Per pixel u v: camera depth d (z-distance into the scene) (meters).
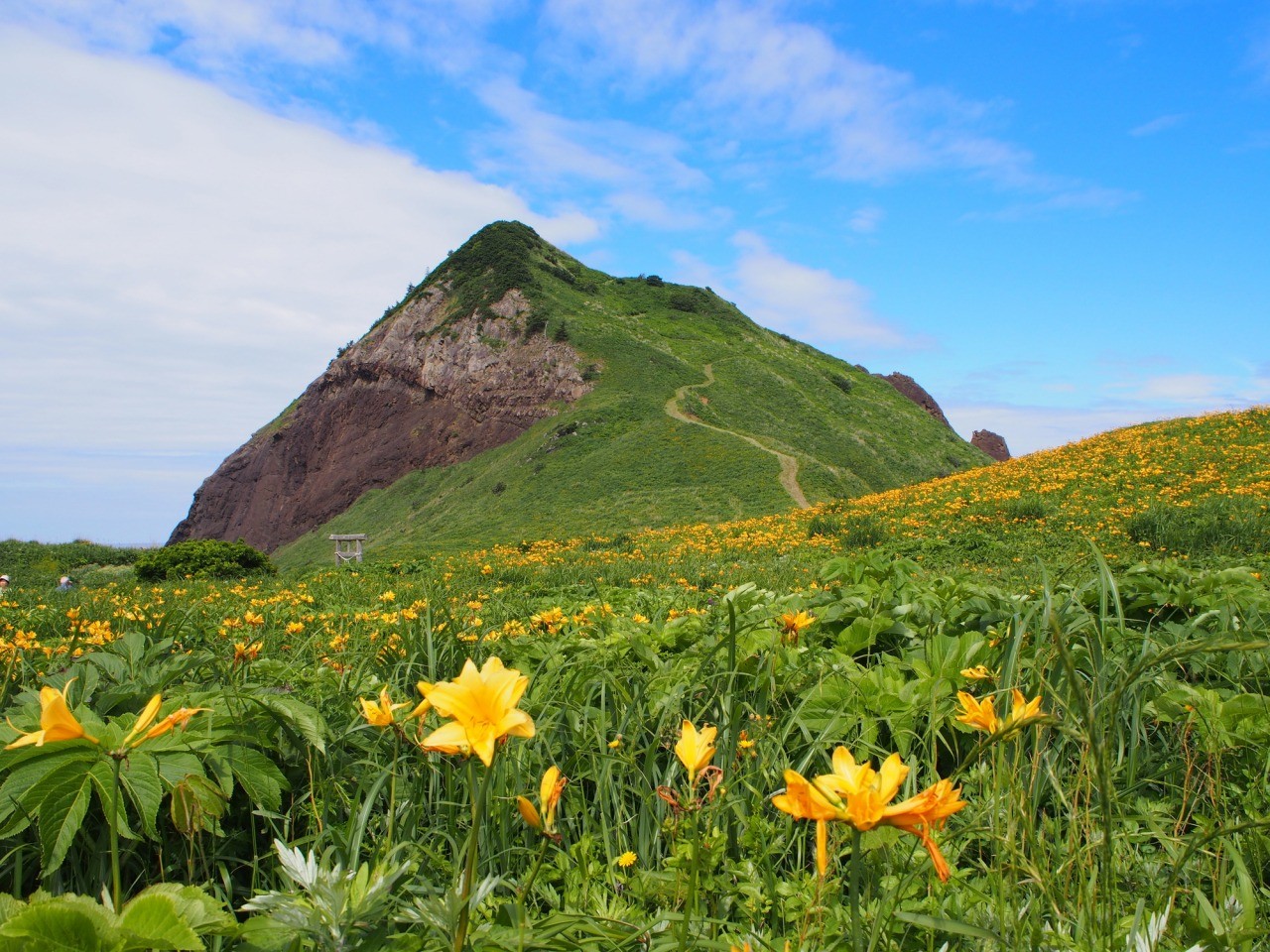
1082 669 2.78
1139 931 1.63
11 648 3.32
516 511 57.50
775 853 2.21
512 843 2.33
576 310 87.12
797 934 1.73
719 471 55.66
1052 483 20.08
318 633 5.23
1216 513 14.05
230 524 92.00
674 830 2.02
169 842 2.33
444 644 3.54
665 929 1.80
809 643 3.64
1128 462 21.02
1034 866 1.76
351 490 82.75
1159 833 2.14
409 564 17.91
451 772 2.40
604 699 3.04
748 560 15.68
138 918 1.41
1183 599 3.96
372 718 1.64
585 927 1.61
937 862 1.13
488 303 87.31
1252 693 2.98
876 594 4.16
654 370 76.88
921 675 2.99
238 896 2.30
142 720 1.45
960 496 20.97
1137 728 2.68
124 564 38.28
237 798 2.50
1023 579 5.77
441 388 82.88
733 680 2.98
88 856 2.30
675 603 6.79
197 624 5.39
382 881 1.53
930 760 2.60
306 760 2.62
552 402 76.50
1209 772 2.58
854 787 1.21
